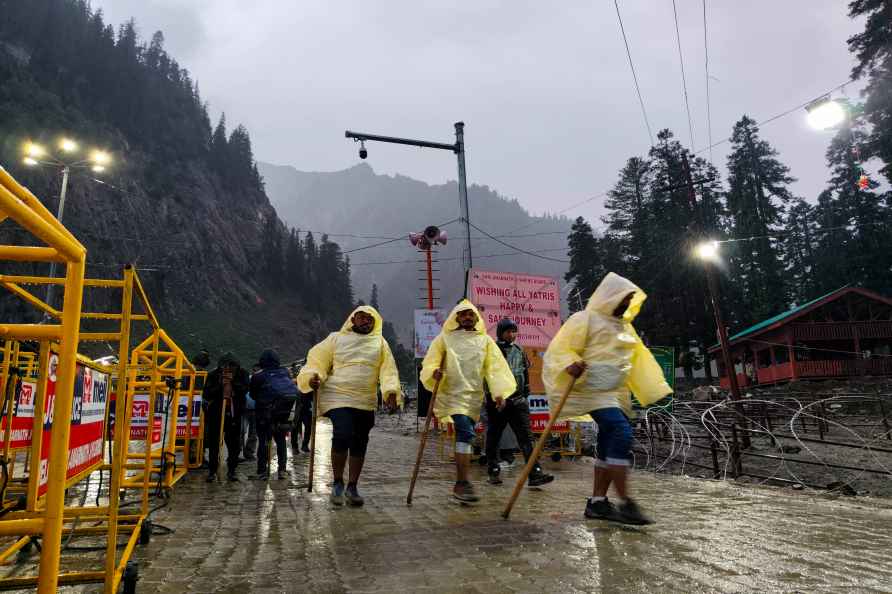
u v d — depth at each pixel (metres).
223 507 5.08
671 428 9.44
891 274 44.31
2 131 102.69
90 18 178.62
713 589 2.50
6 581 2.58
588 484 6.41
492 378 5.51
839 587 2.52
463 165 13.59
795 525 3.92
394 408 5.27
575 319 4.23
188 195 153.25
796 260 59.09
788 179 53.50
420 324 15.04
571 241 51.44
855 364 29.88
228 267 149.38
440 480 6.84
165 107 178.50
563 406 4.16
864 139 30.72
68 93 140.88
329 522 4.32
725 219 52.09
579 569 2.84
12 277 2.45
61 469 1.54
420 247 15.66
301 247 181.38
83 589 2.67
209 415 6.91
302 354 131.50
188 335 113.81
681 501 5.10
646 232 49.25
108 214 118.06
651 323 44.47
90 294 54.25
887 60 29.39
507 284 9.95
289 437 14.02
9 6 158.75
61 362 1.59
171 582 2.82
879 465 9.31
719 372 42.66
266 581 2.81
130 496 5.85
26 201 1.47
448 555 3.21
